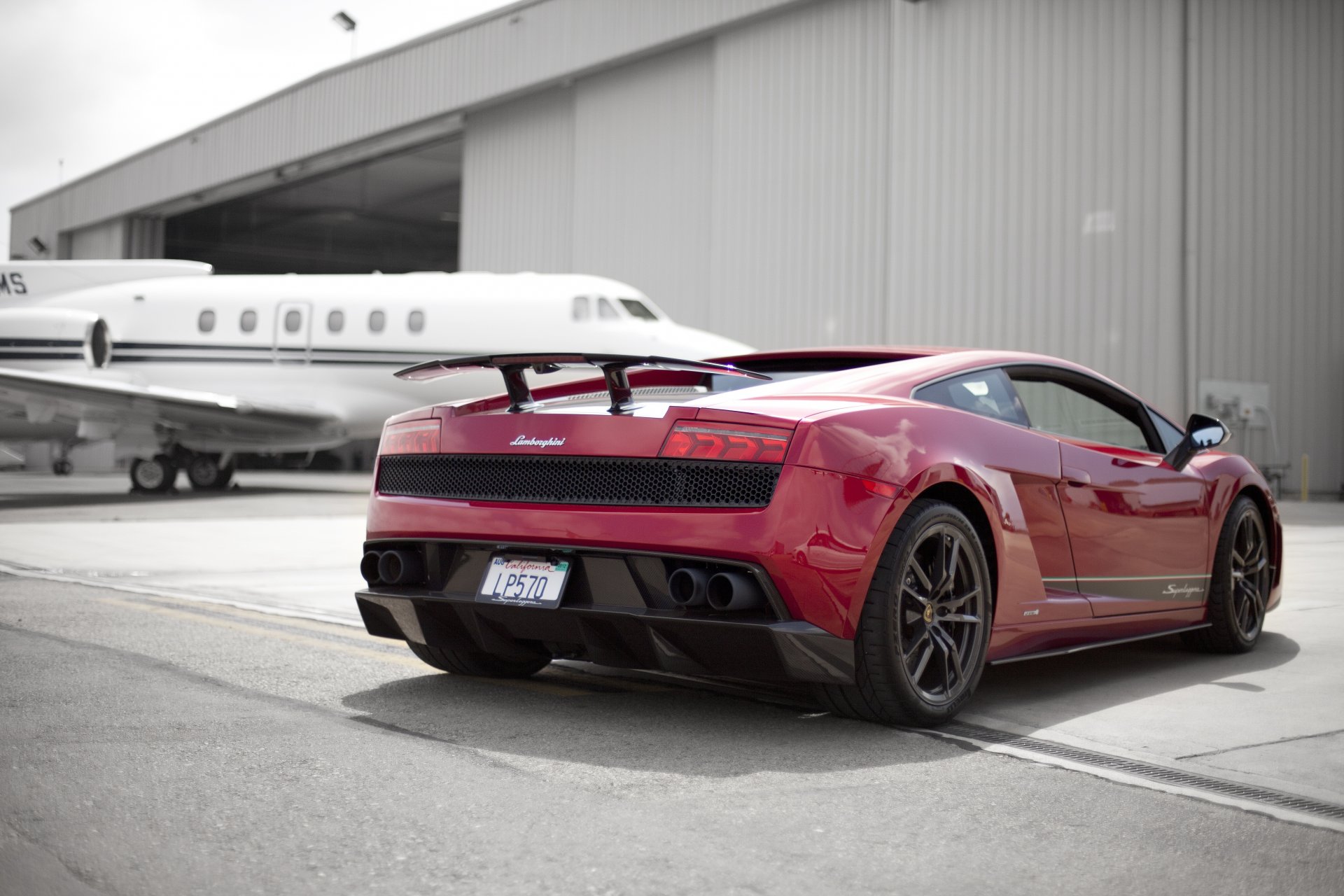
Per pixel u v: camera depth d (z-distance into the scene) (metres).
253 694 3.51
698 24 22.16
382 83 28.39
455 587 3.35
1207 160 17.78
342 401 16.75
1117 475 3.82
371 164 32.41
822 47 20.72
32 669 3.82
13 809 2.34
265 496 17.28
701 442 2.93
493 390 16.27
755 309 21.67
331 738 2.97
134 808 2.36
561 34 24.61
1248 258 18.23
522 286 16.30
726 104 22.14
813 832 2.27
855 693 3.07
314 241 42.62
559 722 3.19
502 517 3.18
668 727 3.14
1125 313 17.77
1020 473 3.42
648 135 23.62
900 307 19.66
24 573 6.80
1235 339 18.11
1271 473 18.62
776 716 3.28
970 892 1.97
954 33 19.08
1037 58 18.38
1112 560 3.79
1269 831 2.31
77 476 29.23
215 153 33.38
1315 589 6.47
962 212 19.03
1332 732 3.14
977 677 3.26
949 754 2.89
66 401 15.46
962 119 19.02
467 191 27.48
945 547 3.16
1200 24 17.62
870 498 2.95
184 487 21.14
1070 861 2.13
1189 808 2.46
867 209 20.12
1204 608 4.34
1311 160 18.97
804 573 2.84
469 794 2.49
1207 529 4.28
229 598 5.77
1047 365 3.86
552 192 25.55
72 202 40.41
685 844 2.18
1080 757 2.87
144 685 3.59
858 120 20.25
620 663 3.12
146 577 6.80
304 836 2.20
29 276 18.44
